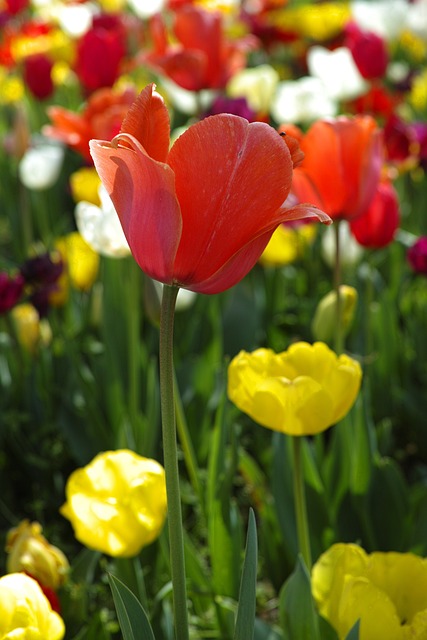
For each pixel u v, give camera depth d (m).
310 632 0.78
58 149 1.57
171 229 0.64
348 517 0.98
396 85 2.19
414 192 1.75
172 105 2.03
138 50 2.12
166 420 0.68
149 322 1.40
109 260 1.20
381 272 1.53
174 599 0.70
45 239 1.67
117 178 0.65
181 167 0.64
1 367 1.24
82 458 1.13
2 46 2.33
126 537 0.82
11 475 1.20
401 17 2.20
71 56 2.25
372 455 0.98
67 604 0.86
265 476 1.19
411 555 0.79
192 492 1.13
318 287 1.53
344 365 0.80
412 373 1.31
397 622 0.75
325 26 2.43
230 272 0.66
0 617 0.73
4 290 1.14
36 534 0.86
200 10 1.44
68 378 1.23
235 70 1.51
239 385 0.81
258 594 1.01
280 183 0.64
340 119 0.90
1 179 1.97
